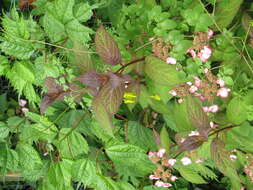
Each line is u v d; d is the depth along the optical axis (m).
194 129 0.71
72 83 0.66
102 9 0.82
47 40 0.74
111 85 0.58
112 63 0.61
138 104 0.84
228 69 0.69
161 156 0.76
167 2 0.75
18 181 1.03
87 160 0.70
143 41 0.73
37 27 0.71
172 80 0.63
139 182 0.88
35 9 0.75
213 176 0.85
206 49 0.68
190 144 0.66
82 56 0.64
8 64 0.69
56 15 0.69
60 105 0.83
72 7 0.70
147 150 0.84
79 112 0.80
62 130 0.74
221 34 0.72
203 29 0.69
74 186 0.99
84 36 0.69
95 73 0.59
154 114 0.86
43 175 0.80
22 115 0.94
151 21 0.71
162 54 0.68
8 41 0.65
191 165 0.82
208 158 0.82
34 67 0.69
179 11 0.74
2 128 0.76
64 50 0.71
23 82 0.69
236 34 0.79
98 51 0.61
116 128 0.81
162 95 0.70
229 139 0.73
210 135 0.71
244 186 0.86
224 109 0.76
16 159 0.74
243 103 0.68
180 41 0.68
